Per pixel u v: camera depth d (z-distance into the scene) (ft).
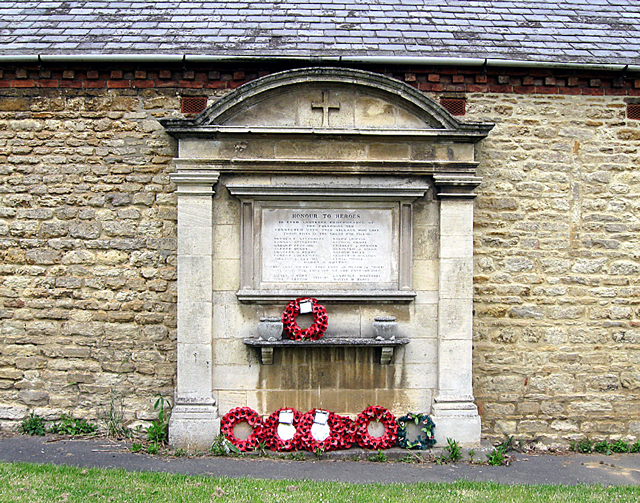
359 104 20.59
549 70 22.11
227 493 15.96
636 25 24.52
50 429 21.20
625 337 22.12
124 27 22.82
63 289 21.47
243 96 19.99
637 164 22.41
